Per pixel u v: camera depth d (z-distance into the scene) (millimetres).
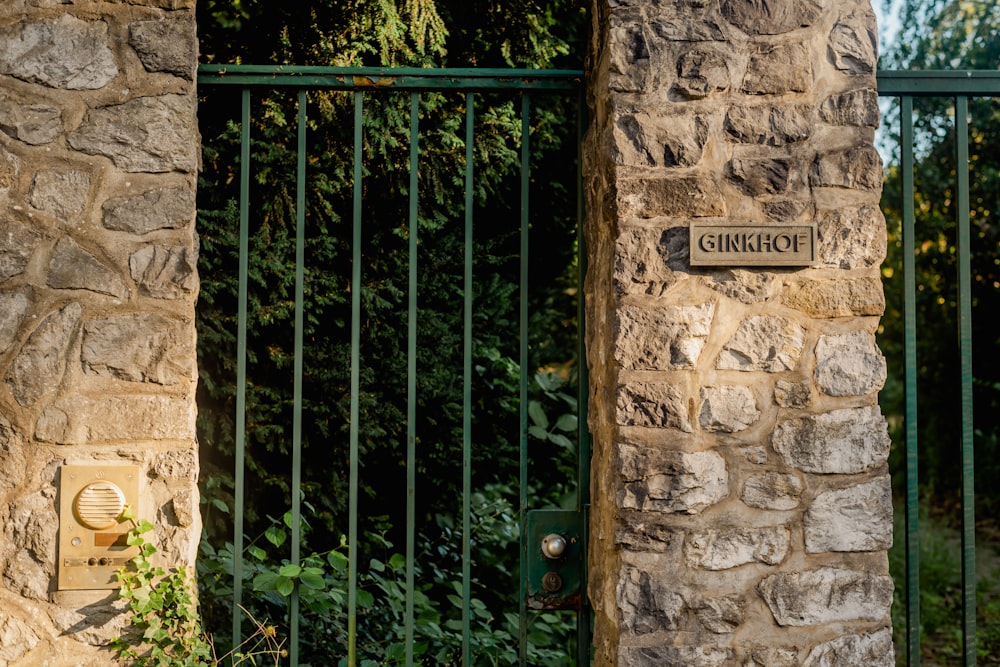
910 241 2451
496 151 4074
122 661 2145
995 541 7223
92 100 2197
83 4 2213
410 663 2408
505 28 4148
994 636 5500
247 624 3500
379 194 4035
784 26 2293
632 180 2244
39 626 2121
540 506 4738
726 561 2195
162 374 2182
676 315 2225
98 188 2188
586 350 2523
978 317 7758
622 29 2273
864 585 2217
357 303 2432
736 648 2186
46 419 2143
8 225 2154
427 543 4195
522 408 2477
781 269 2256
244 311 2406
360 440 3908
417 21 3639
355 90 2463
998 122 7395
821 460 2223
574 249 5414
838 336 2254
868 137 2283
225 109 3791
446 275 4191
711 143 2262
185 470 2184
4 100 2174
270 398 3812
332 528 3908
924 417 8250
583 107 2529
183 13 2242
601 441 2346
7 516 2123
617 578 2191
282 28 3742
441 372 4160
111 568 2146
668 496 2191
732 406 2219
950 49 7801
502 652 3520
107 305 2176
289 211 3869
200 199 3738
